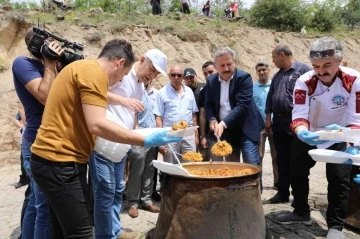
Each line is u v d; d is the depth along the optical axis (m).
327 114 3.61
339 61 3.31
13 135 10.07
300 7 21.50
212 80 4.52
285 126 4.89
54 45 2.98
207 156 5.27
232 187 3.00
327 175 3.67
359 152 3.16
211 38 15.91
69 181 2.43
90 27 13.44
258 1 21.28
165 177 3.21
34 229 3.22
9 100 10.55
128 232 3.92
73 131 2.45
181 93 5.22
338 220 3.64
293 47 18.00
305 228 4.07
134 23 14.93
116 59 2.77
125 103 3.39
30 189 3.58
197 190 3.00
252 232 3.07
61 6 14.98
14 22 12.12
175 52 14.55
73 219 2.46
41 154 2.43
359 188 3.99
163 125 5.19
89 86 2.37
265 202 4.99
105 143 3.26
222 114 4.48
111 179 3.44
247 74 4.31
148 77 3.71
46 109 2.51
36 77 3.05
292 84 4.91
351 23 28.08
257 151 4.48
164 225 3.20
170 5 27.78
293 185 4.20
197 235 2.99
